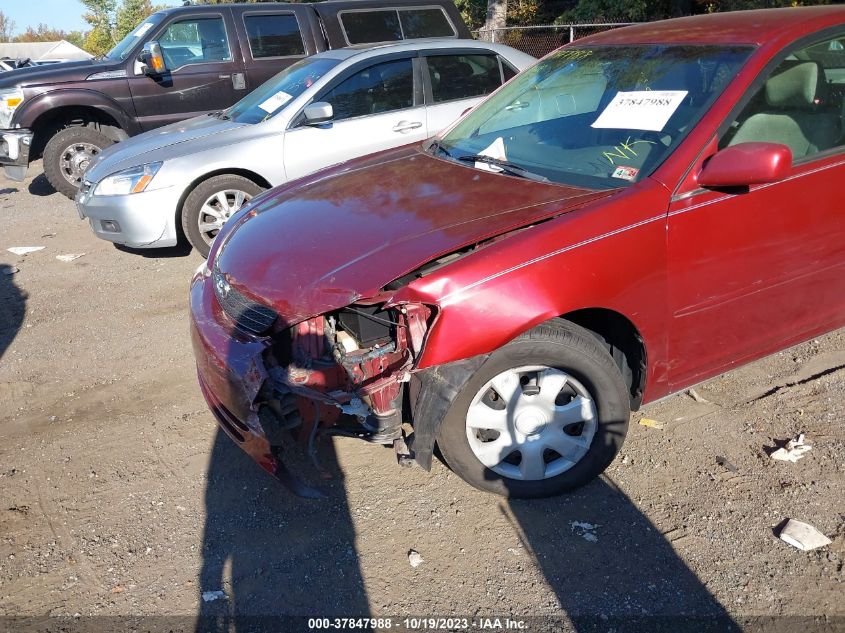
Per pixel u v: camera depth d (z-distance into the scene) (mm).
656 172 2803
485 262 2512
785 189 2965
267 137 5863
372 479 3131
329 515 2943
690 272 2822
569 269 2576
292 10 8688
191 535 2895
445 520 2873
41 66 8656
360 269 2582
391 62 6180
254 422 2639
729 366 3186
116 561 2783
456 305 2457
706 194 2801
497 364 2623
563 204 2750
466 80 6480
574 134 3318
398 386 2645
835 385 3557
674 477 3037
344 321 2760
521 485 2883
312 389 2639
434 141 3992
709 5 12281
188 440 3537
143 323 5000
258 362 2613
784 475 2990
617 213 2670
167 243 5867
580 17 13305
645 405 3027
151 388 4074
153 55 7949
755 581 2506
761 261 2994
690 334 2945
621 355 2979
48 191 9633
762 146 2617
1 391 4133
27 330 4977
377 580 2613
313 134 5941
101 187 5793
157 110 8547
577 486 2934
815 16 3213
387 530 2842
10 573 2746
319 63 6281
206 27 8508
